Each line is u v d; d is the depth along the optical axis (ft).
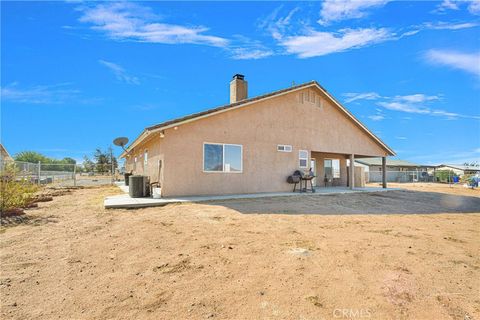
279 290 9.54
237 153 37.37
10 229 17.87
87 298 8.94
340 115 50.65
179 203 28.68
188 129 33.63
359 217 23.77
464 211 28.94
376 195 43.98
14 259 12.39
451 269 11.60
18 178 29.91
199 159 34.24
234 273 10.94
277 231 17.74
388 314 8.11
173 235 16.48
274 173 40.88
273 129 41.11
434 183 102.94
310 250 13.80
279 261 12.23
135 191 32.19
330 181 59.26
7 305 8.45
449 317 8.01
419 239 16.34
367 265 11.86
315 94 46.93
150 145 44.14
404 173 116.06
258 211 25.16
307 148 45.06
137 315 7.95
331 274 10.87
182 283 10.05
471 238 16.81
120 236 16.21
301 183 42.80
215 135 35.58
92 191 45.83
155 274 10.84
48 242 14.97
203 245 14.51
